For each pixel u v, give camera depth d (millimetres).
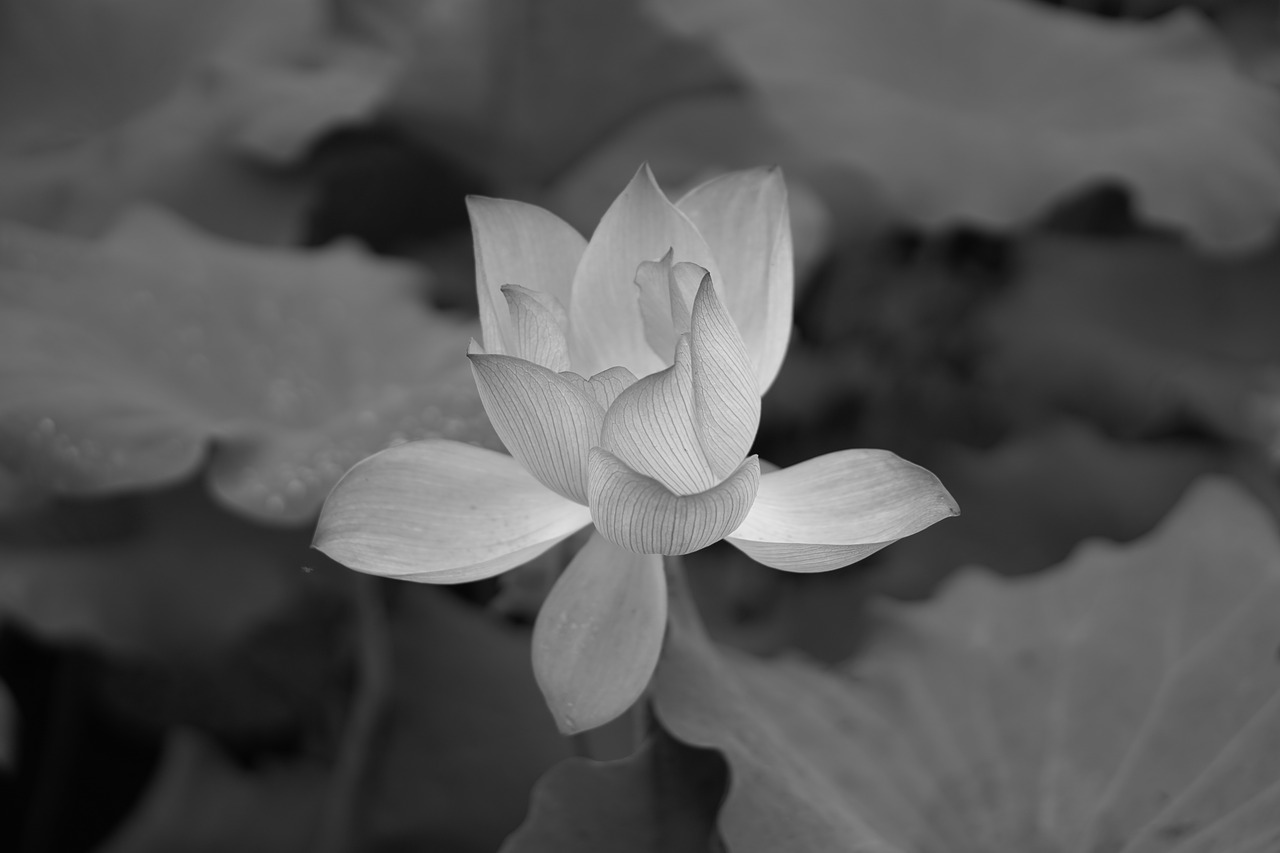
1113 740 1289
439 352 1461
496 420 1171
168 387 1425
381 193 1906
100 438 1357
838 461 1186
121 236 1526
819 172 1851
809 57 1991
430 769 1383
